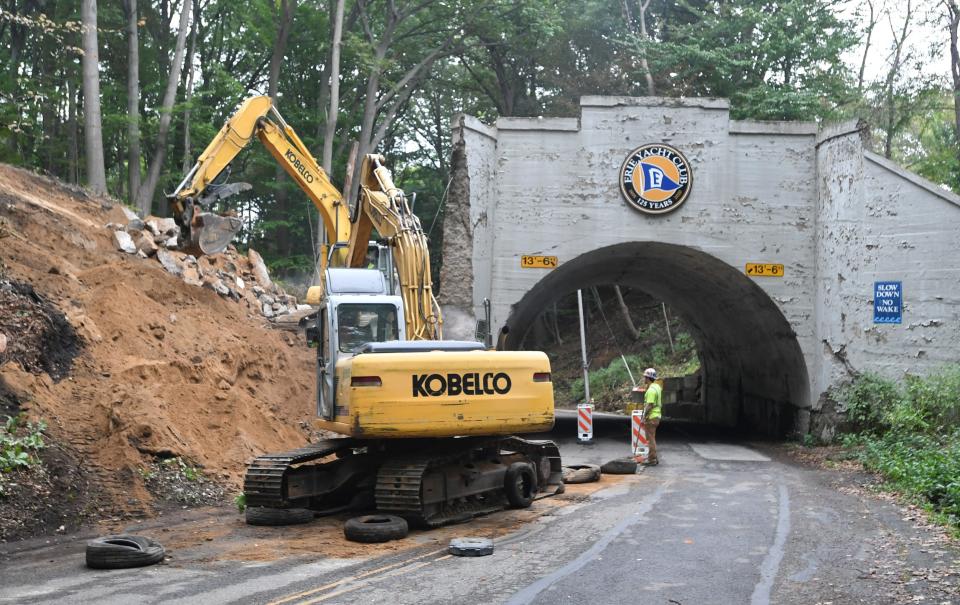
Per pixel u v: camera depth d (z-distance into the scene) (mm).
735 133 20969
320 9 38906
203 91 33094
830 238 20234
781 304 20812
